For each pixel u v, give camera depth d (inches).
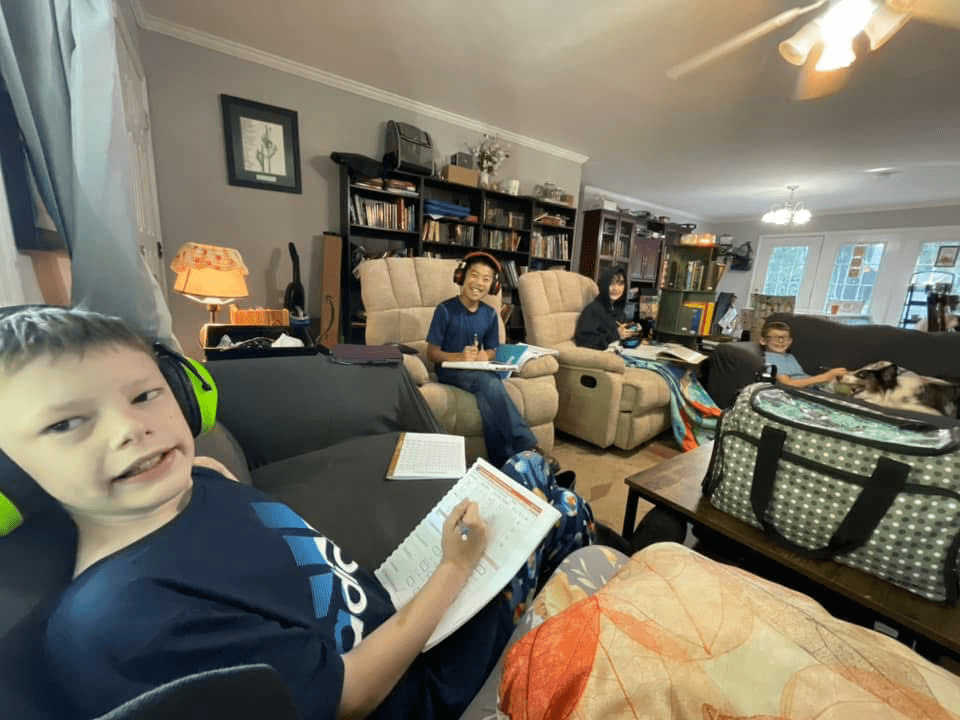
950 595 25.5
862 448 28.5
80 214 26.4
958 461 25.3
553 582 25.2
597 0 66.9
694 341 121.1
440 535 27.0
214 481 18.8
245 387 40.7
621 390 84.2
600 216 178.7
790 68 83.4
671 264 124.7
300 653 13.3
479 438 69.5
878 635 17.1
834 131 115.9
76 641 10.0
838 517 29.4
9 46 21.8
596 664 15.7
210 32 84.4
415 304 82.8
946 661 30.8
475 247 130.0
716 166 158.4
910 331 90.0
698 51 80.7
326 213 108.6
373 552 28.3
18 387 10.2
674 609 17.6
